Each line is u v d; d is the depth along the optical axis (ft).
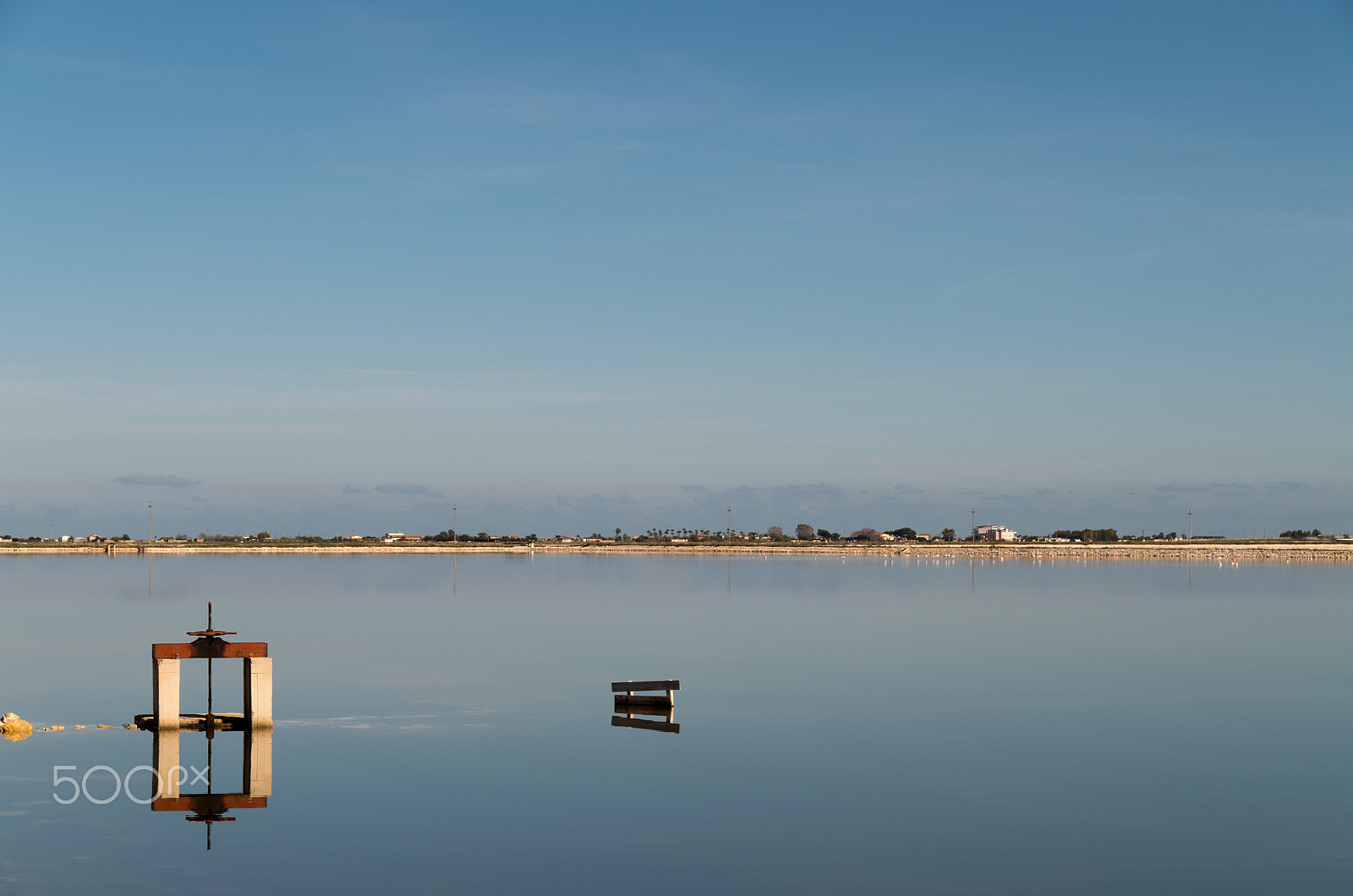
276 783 126.00
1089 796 121.60
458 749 143.23
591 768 132.98
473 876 97.19
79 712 168.66
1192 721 163.12
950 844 105.60
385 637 277.23
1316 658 237.66
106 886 94.73
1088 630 300.20
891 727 158.20
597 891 93.86
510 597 432.25
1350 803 118.83
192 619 325.62
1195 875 97.91
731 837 107.55
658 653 246.27
